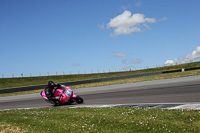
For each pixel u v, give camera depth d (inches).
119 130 200.7
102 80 1282.0
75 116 293.4
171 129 189.8
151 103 381.4
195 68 1503.4
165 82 741.3
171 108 309.4
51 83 459.8
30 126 244.4
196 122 212.2
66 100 463.5
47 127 233.5
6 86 1754.4
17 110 433.7
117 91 646.5
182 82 663.8
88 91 766.5
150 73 1486.2
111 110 323.6
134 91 592.1
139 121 226.1
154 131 188.2
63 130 214.8
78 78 2196.1
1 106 592.1
